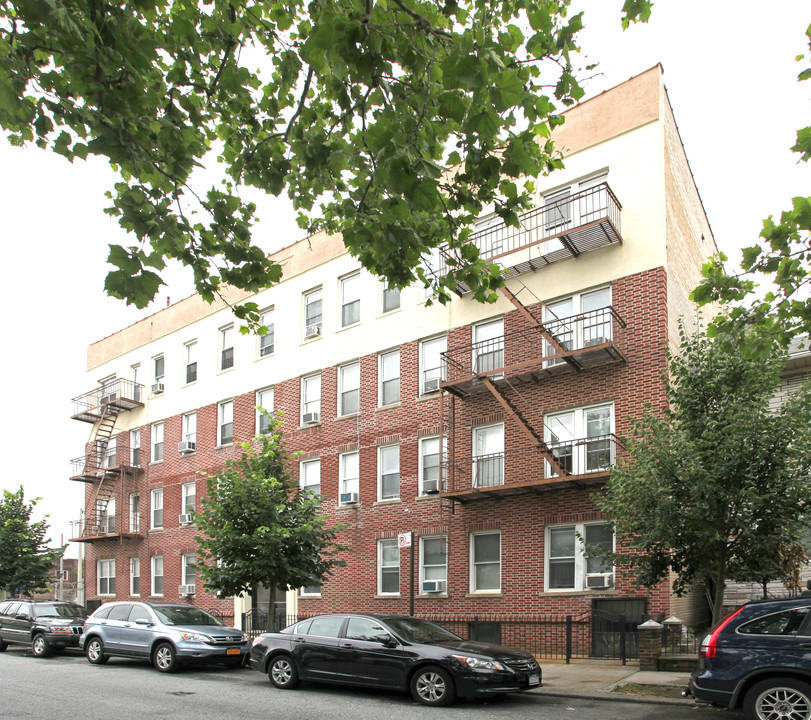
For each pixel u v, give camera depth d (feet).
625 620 51.37
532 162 23.50
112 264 21.13
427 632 41.01
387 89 21.40
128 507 103.71
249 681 46.50
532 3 25.23
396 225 24.39
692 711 33.86
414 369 71.67
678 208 63.10
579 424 59.06
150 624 53.42
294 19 27.91
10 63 20.56
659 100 59.47
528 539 60.08
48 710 35.94
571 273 61.52
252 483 57.52
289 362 85.30
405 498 69.77
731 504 36.22
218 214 27.73
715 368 39.60
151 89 26.32
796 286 30.83
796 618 28.48
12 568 91.86
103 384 114.11
